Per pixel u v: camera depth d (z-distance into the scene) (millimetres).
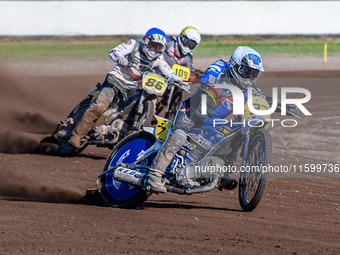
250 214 21406
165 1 95188
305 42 99938
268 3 98750
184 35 36656
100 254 15656
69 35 93625
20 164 29406
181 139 20781
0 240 16656
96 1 93875
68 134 32250
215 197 25203
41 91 54938
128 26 94625
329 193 25953
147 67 30016
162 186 20922
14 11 92500
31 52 84312
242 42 97812
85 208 21625
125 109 31312
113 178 22906
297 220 20812
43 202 22562
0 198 22672
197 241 17141
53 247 16188
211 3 96875
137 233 17938
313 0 101250
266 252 16125
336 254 16188
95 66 75875
